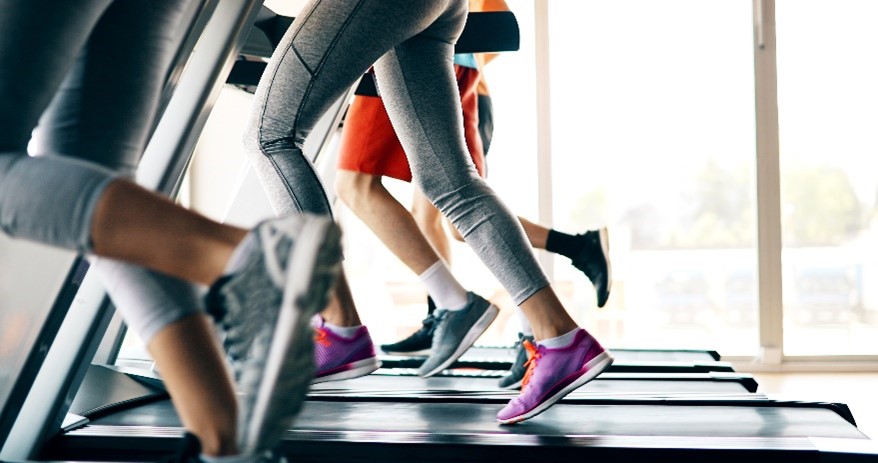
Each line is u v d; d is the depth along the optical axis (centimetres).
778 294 497
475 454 155
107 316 168
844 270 503
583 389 225
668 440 159
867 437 164
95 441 163
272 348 76
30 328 140
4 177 83
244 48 224
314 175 156
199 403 86
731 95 504
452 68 167
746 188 505
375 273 511
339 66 151
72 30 87
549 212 507
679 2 505
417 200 278
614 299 512
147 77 106
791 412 192
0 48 83
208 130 492
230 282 79
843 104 498
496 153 508
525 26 507
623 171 509
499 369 270
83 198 80
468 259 503
